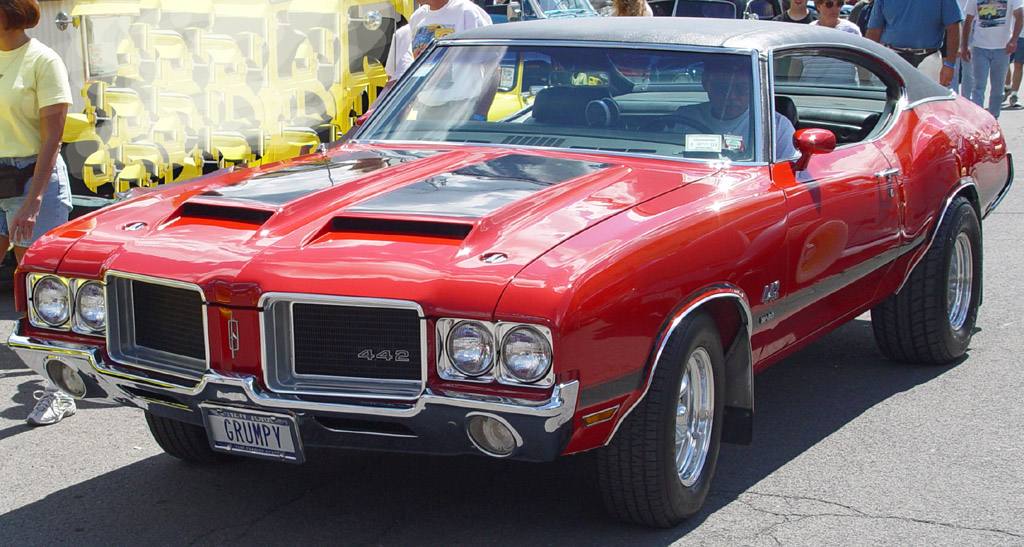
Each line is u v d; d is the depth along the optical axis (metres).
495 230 3.48
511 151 4.47
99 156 7.52
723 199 3.94
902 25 10.12
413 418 3.25
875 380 5.45
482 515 3.94
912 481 4.21
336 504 4.06
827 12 9.05
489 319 3.16
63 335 3.78
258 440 3.48
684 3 14.84
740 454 4.51
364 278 3.29
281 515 3.97
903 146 5.16
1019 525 3.83
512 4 11.41
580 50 4.73
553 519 3.90
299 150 7.85
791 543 3.70
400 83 5.10
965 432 4.73
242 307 3.37
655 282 3.45
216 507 4.05
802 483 4.21
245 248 3.53
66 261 3.73
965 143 5.62
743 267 3.87
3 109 5.02
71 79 9.13
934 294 5.35
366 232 3.56
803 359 5.81
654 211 3.71
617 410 3.38
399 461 4.46
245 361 3.40
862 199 4.64
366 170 4.20
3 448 4.66
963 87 12.76
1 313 6.90
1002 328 6.25
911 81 5.59
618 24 4.91
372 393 3.31
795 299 4.29
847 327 6.42
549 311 3.13
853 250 4.62
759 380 5.48
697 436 3.87
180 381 3.54
